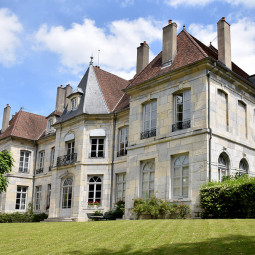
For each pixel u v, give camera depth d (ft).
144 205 55.62
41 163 100.68
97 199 74.69
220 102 57.31
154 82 62.08
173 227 36.35
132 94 66.80
